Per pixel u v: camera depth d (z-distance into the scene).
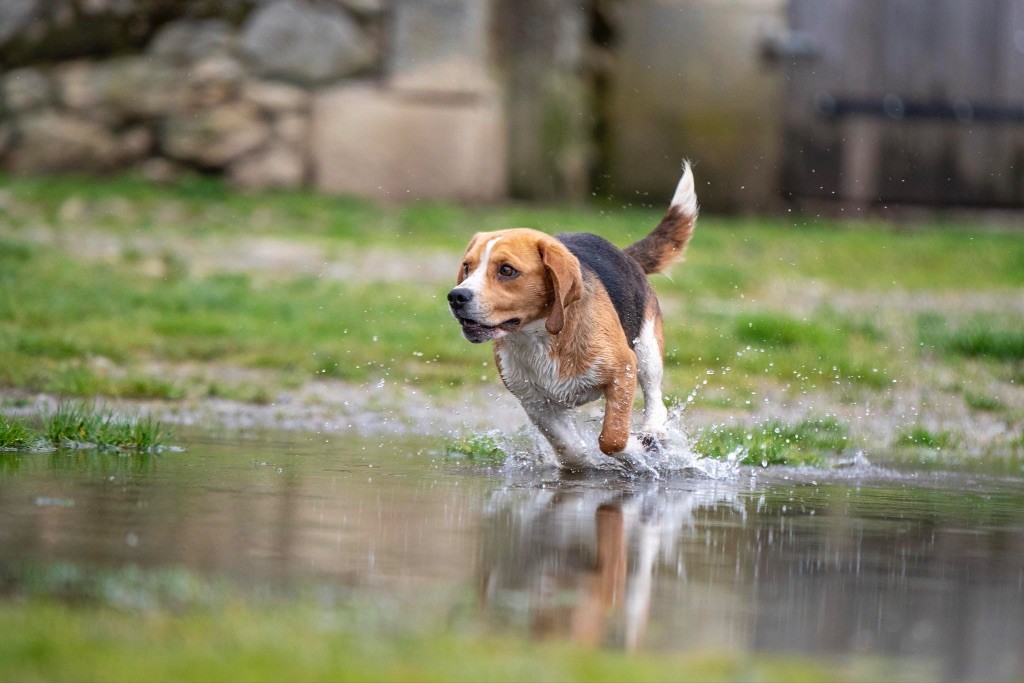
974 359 14.91
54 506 6.23
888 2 28.02
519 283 7.82
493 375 13.09
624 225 23.00
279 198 23.83
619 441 8.21
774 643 4.35
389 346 13.94
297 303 15.84
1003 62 28.22
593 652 4.12
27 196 21.92
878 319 16.66
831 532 6.43
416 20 25.14
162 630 4.14
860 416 11.96
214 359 13.19
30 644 3.94
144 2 24.78
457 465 8.47
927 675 4.07
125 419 9.21
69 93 24.86
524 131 26.72
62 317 14.06
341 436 9.74
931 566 5.70
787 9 27.97
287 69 25.09
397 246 20.23
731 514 6.89
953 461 9.79
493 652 4.05
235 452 8.55
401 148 25.27
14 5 24.72
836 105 28.22
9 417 9.23
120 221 20.72
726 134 27.88
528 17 26.47
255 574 4.99
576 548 5.75
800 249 22.17
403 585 4.91
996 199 28.59
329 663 3.87
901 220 28.36
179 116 24.88
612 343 8.19
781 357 14.12
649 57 27.73
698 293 18.08
